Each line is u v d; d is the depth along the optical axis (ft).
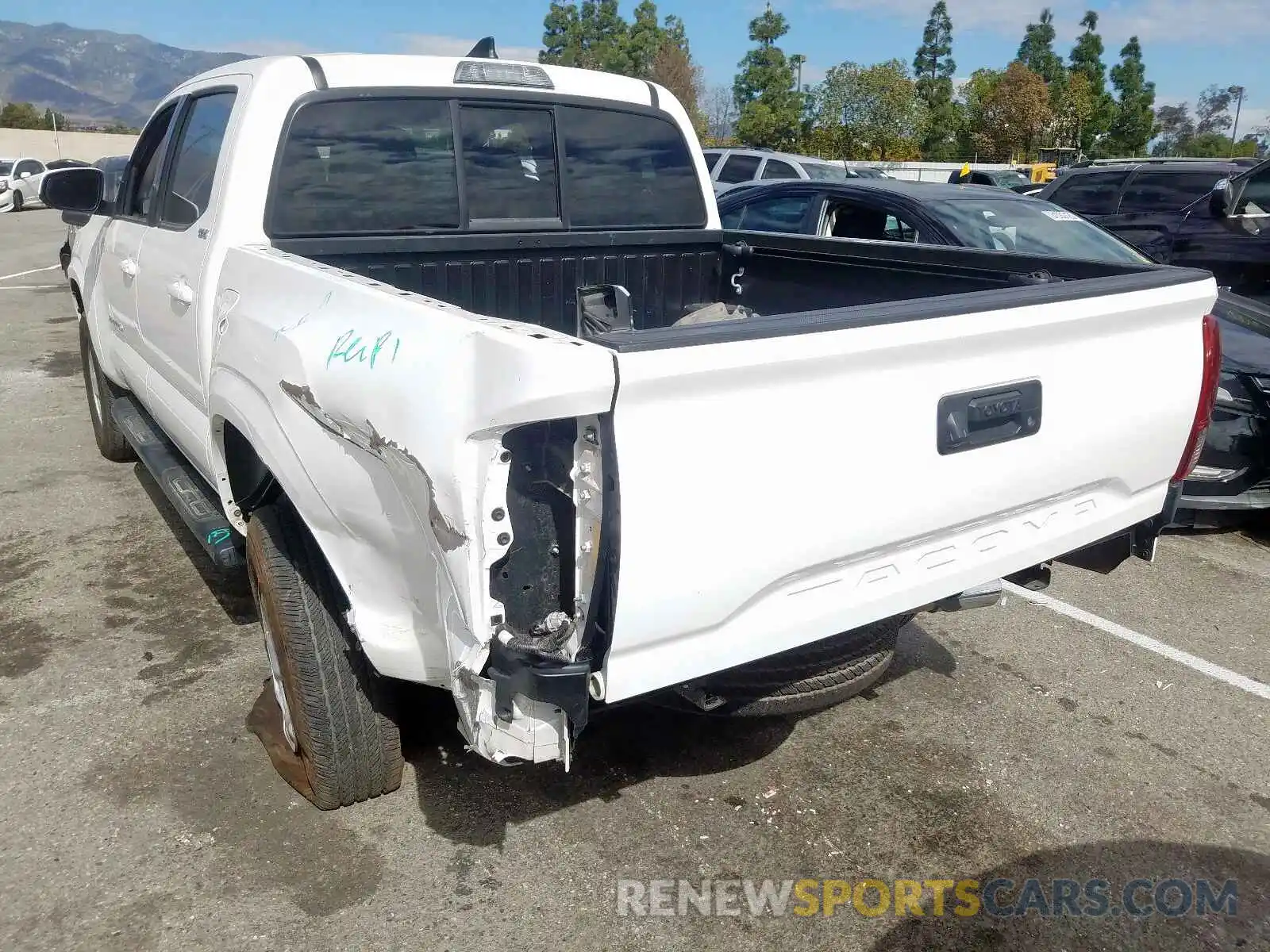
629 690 6.58
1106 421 8.73
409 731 10.56
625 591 6.23
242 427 8.99
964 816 9.64
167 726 10.64
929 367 7.33
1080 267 10.62
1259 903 8.59
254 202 10.36
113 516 16.79
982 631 13.65
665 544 6.30
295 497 8.07
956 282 12.10
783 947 7.97
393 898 8.29
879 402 7.12
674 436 6.16
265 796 9.53
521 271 12.44
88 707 11.00
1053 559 9.27
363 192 11.01
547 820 9.34
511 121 11.95
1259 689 12.24
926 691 11.98
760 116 193.47
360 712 8.82
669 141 13.53
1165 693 12.07
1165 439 9.38
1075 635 13.61
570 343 5.76
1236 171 30.27
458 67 11.49
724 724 11.05
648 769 10.21
